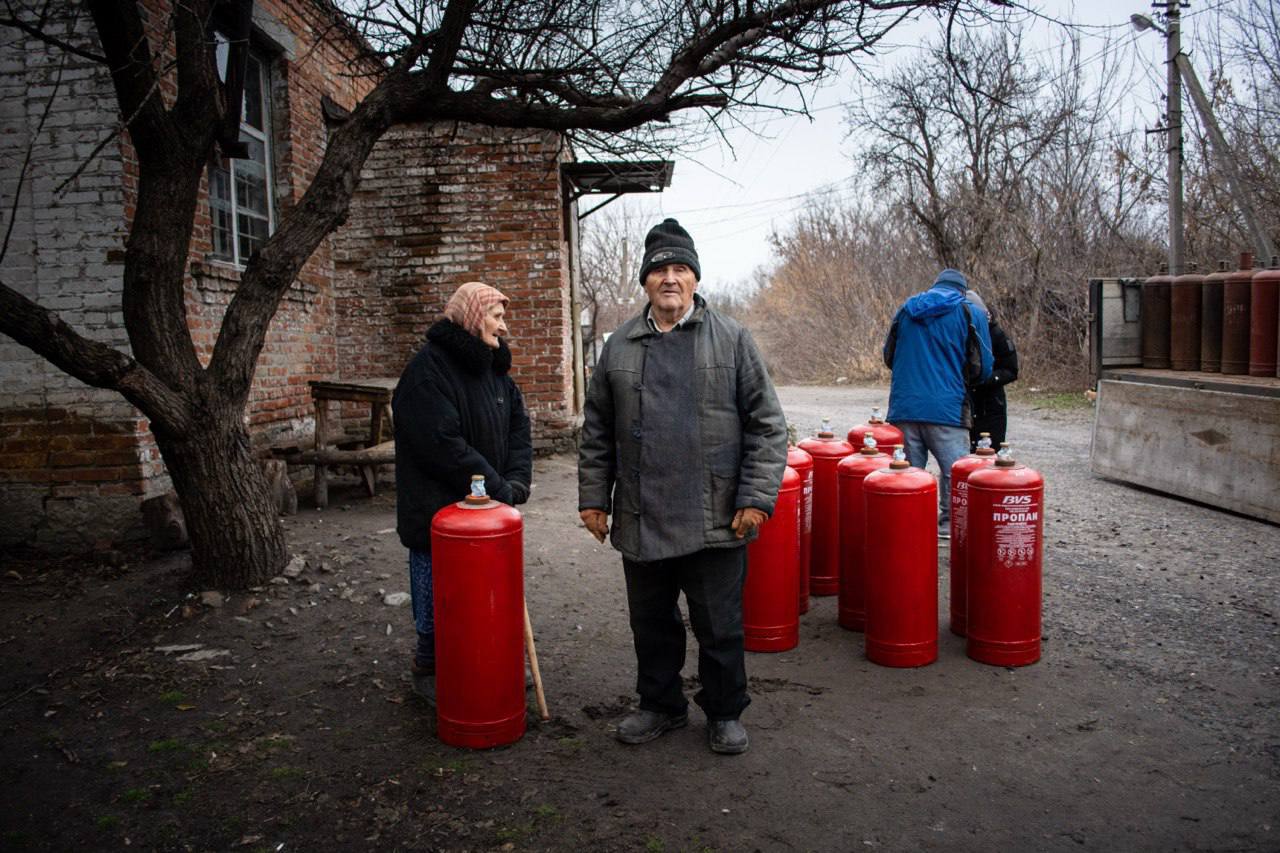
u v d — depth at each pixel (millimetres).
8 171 5895
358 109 5191
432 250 9828
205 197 6863
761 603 4477
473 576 3361
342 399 7672
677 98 5312
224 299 6945
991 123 20234
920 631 4250
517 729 3521
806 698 3934
